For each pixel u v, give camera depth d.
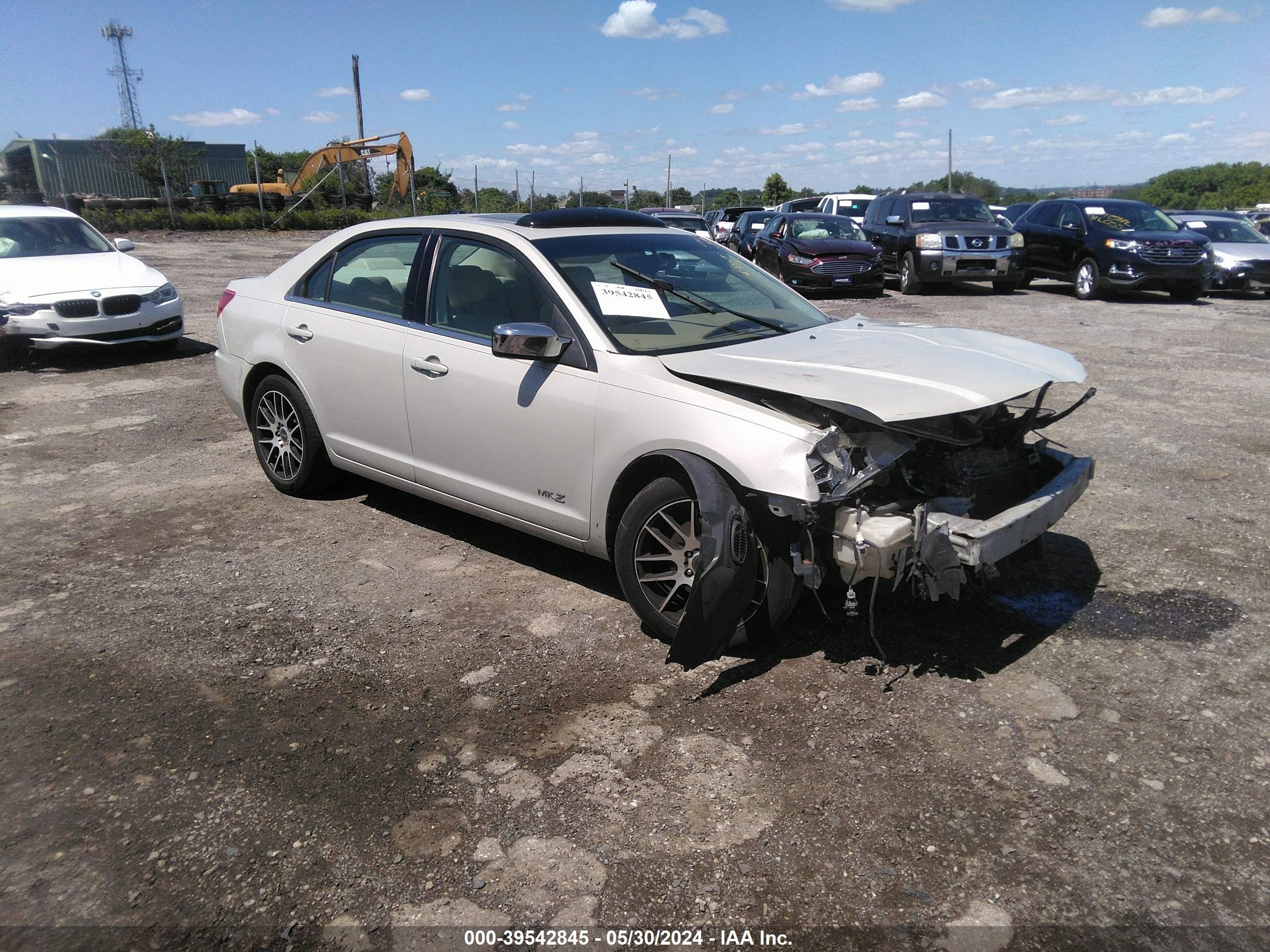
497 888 2.41
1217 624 3.84
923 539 3.13
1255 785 2.80
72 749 2.99
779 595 3.38
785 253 16.72
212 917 2.31
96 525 5.02
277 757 2.95
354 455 4.89
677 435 3.41
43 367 9.36
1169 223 15.84
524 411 3.93
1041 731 3.08
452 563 4.53
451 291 4.34
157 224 31.55
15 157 38.06
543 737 3.06
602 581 4.33
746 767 2.90
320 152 33.28
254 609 4.00
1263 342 10.99
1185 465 6.06
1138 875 2.44
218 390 8.41
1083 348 10.59
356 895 2.38
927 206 17.89
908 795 2.76
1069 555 4.57
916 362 3.59
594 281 4.00
